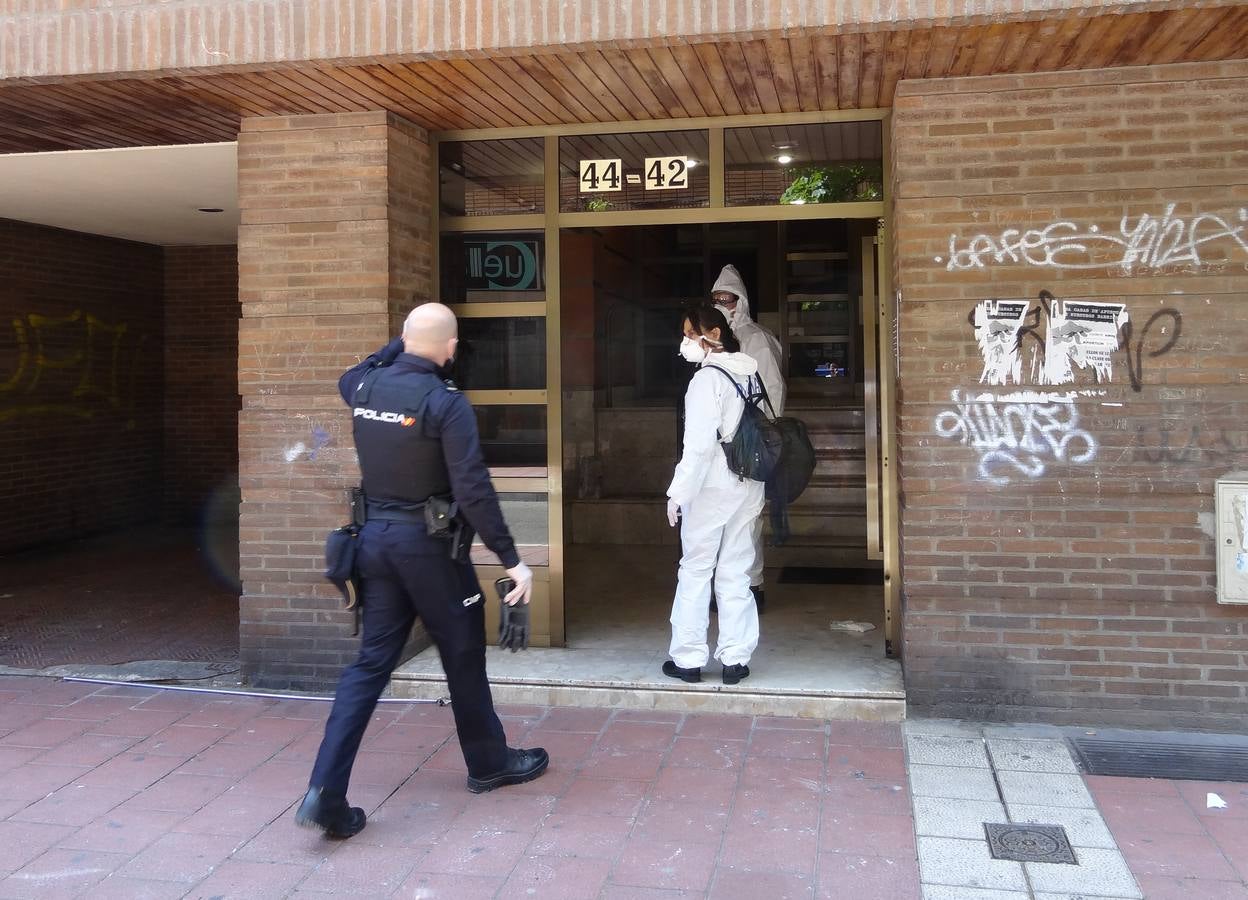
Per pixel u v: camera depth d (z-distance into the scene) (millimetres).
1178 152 4570
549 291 5684
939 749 4488
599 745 4609
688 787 4164
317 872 3531
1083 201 4645
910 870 3488
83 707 5203
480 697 4043
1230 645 4586
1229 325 4559
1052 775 4207
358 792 4141
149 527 10945
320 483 5367
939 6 4004
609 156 5590
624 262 10062
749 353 6129
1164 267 4598
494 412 5777
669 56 4477
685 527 5082
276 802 4086
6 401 9281
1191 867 3479
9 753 4598
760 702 4949
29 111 5387
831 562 7984
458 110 5305
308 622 5406
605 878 3463
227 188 7398
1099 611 4684
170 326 11055
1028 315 4699
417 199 5613
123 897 3379
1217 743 4504
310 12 4547
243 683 5496
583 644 5797
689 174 5512
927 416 4777
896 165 4836
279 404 5395
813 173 5398
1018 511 4723
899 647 5359
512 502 5770
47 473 9742
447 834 3787
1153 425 4617
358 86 4906
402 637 3879
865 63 4551
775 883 3418
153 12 4684
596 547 8773
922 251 4766
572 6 4312
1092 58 4484
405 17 4457
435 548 3771
